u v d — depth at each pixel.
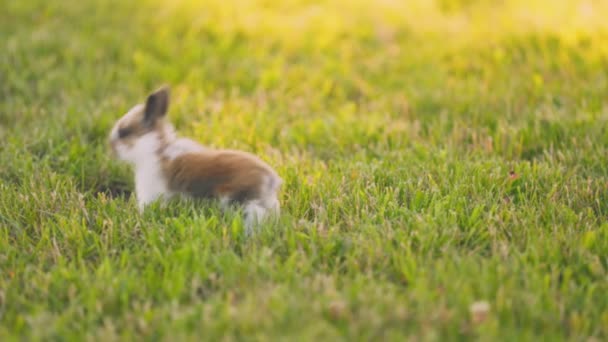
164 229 14.02
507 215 14.68
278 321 10.91
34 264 13.35
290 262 12.66
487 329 10.68
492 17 32.66
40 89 23.66
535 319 11.20
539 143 19.31
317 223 14.46
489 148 19.14
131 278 12.21
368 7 34.31
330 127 20.83
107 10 32.75
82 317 11.47
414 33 30.70
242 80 25.33
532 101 22.91
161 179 15.12
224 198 14.32
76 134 20.47
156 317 11.21
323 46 28.92
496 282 12.06
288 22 31.62
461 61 27.11
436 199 15.52
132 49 27.94
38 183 16.72
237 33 30.11
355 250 13.21
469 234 13.81
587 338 11.00
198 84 24.64
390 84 25.19
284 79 25.48
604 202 15.75
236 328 10.89
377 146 19.78
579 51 27.62
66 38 28.39
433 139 19.91
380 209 14.83
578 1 34.62
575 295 11.88
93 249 13.75
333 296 11.59
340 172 17.27
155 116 15.75
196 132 20.14
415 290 11.72
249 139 19.89
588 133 19.34
